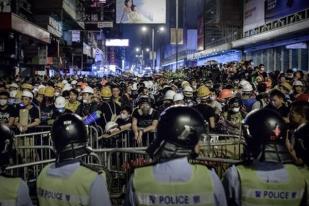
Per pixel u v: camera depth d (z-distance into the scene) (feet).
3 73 79.92
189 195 8.66
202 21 190.08
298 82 39.32
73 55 165.17
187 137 8.77
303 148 11.05
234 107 33.63
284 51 99.66
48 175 9.79
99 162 21.29
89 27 171.01
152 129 28.22
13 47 79.41
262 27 110.11
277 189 9.21
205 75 94.32
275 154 9.33
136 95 54.90
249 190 9.30
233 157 22.27
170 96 32.24
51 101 39.96
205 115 30.04
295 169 9.44
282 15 95.14
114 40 223.71
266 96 33.81
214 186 8.81
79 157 9.80
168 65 326.24
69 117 10.04
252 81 60.29
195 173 8.83
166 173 8.79
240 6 134.82
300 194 9.29
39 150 27.91
